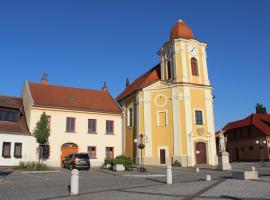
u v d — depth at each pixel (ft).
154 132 140.15
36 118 122.31
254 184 53.47
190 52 144.05
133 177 79.51
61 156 124.36
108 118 136.56
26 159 116.67
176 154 132.77
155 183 61.87
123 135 161.99
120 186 57.21
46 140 109.81
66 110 128.67
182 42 143.64
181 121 135.13
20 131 119.14
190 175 83.61
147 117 142.41
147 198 40.73
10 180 70.95
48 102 127.44
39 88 136.46
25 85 136.98
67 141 126.52
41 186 58.80
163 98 141.59
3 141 113.50
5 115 120.78
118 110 139.23
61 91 140.97
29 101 126.11
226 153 105.60
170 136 136.36
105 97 148.87
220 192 44.47
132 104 157.17
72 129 128.98
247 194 41.88
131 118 157.99
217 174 85.92
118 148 135.44
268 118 196.65
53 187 57.06
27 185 60.70
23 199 42.86
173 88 139.13
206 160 134.82
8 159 113.60
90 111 132.67
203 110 139.23
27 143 118.21
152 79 160.97
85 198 42.65
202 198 39.42
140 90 146.61
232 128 204.64
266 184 52.95
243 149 193.36
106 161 114.01
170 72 147.13
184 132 133.69
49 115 125.39
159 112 141.38
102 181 68.39
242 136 196.13
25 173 91.45
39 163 108.88
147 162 137.69
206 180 64.44
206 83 143.84
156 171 101.14
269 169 104.78
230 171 97.60
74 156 109.19
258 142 158.10
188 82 139.03
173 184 58.23
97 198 42.24
